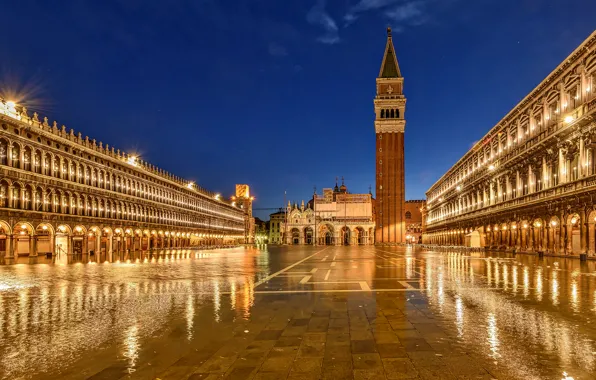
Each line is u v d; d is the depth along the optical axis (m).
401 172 153.38
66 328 11.69
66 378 7.78
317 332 10.95
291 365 8.32
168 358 8.88
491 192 77.88
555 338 10.05
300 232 182.12
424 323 11.77
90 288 20.45
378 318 12.56
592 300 15.42
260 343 9.95
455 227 106.88
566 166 48.38
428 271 28.64
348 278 24.53
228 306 15.00
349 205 182.25
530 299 15.70
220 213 161.88
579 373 7.69
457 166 108.75
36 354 9.25
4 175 51.69
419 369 7.97
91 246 71.56
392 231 151.62
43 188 59.16
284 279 24.39
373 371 7.90
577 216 44.97
